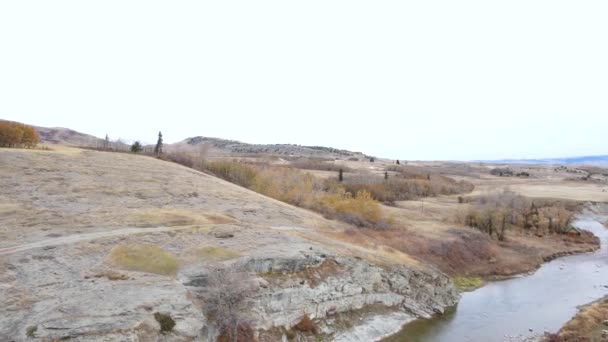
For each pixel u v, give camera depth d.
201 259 27.73
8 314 18.56
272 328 26.25
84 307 19.83
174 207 41.88
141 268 25.28
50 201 37.66
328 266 32.47
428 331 32.16
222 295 24.39
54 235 29.12
